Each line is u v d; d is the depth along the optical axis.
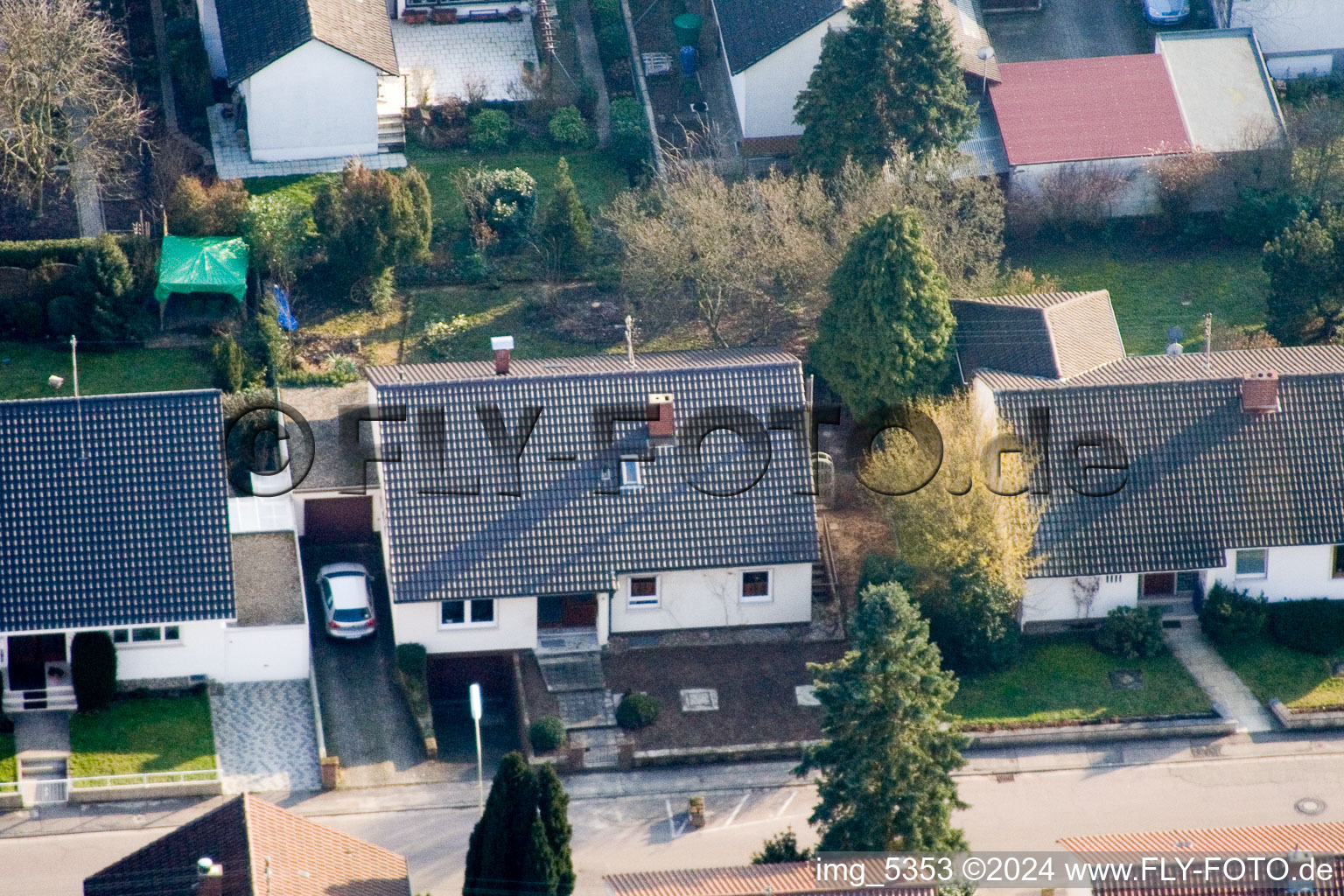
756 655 121.31
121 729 113.19
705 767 115.12
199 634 115.38
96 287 134.25
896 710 103.12
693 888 97.31
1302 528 122.62
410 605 118.06
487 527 119.31
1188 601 124.38
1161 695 119.25
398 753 114.94
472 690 106.69
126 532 114.44
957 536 119.75
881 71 142.38
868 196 137.25
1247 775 115.12
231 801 98.06
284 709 116.06
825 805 105.00
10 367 133.62
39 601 112.75
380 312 141.25
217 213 139.88
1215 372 128.50
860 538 127.19
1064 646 122.19
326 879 95.75
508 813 97.12
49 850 107.06
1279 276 139.25
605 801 112.88
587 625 121.69
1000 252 144.12
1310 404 125.50
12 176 141.88
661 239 136.88
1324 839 101.69
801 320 140.12
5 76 137.75
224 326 136.88
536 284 144.38
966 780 114.44
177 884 94.62
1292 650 122.31
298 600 119.81
